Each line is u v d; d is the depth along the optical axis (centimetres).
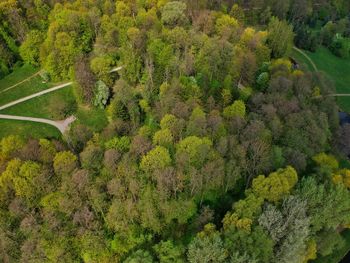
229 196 11369
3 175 10756
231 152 11219
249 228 9619
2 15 17525
